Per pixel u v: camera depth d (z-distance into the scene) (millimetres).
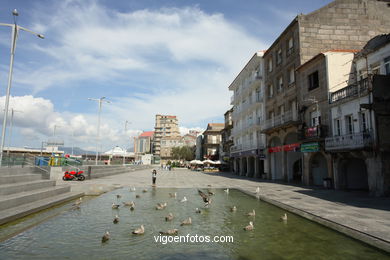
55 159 30234
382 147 14742
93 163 40500
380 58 16547
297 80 24594
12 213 9523
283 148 27469
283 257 6133
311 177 22156
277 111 29984
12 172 19328
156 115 151250
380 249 6297
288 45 27234
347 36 24547
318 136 19641
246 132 41094
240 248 6812
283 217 9875
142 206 12961
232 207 11992
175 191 19328
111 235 7996
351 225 7965
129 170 51375
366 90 15633
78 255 6316
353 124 16984
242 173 43594
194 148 119125
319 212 10148
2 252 6477
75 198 15328
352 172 18906
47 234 8055
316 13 24703
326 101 19938
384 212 10062
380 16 25094
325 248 6691
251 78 40062
